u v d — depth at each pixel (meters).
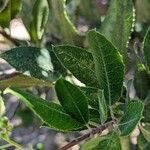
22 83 0.32
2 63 0.36
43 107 0.24
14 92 0.24
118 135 0.25
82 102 0.25
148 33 0.29
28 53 0.30
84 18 0.40
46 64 0.30
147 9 0.40
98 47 0.26
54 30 0.37
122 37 0.29
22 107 0.48
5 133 0.28
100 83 0.27
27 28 0.35
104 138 0.25
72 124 0.25
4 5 0.33
